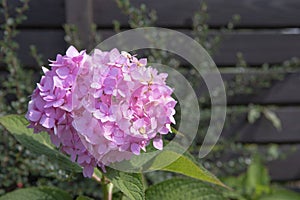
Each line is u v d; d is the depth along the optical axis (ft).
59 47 7.36
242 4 7.81
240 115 8.11
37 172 6.47
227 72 7.97
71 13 7.12
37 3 7.24
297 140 8.34
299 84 8.19
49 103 3.26
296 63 8.07
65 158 3.85
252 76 8.00
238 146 8.02
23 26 7.28
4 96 7.22
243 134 8.18
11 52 6.67
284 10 7.91
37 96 3.40
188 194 4.49
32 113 3.32
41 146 3.96
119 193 4.50
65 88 3.26
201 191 4.50
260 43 8.01
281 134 8.29
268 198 7.75
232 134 8.14
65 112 3.25
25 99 6.68
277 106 8.30
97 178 4.12
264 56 8.07
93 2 7.40
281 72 8.07
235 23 7.83
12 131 3.99
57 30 7.36
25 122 4.09
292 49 8.09
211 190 4.50
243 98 8.11
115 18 7.48
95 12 7.43
